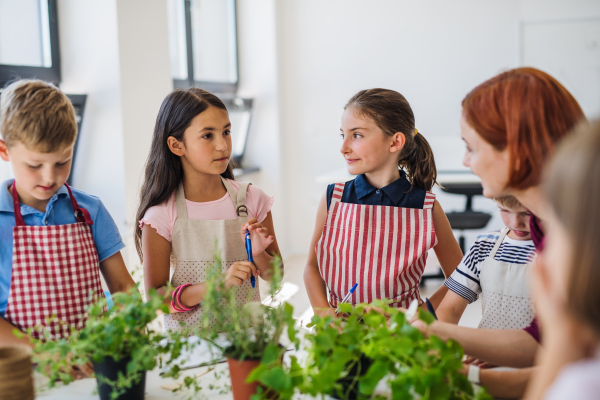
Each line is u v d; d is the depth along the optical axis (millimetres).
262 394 749
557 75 4305
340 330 972
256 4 4418
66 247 1149
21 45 2492
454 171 3842
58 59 2648
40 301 1115
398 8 4426
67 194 1213
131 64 2707
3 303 1130
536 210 845
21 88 1032
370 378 740
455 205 4559
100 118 2672
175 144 1396
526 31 4293
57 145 1032
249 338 845
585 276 428
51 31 2600
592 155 426
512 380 848
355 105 1418
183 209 1427
